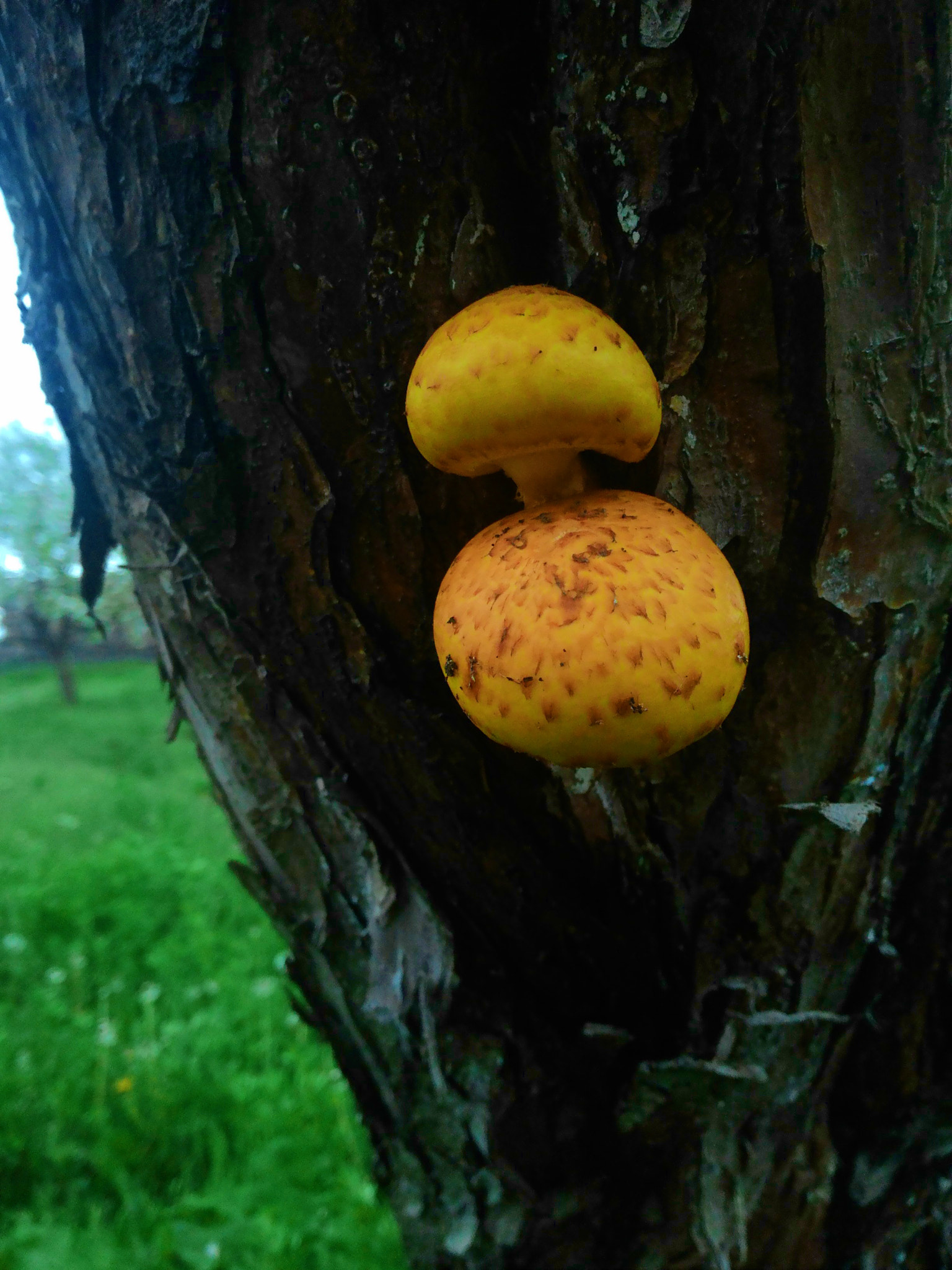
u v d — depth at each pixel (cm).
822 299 19
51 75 20
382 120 19
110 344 22
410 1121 31
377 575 23
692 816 25
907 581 21
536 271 21
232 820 30
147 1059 64
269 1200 54
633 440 20
